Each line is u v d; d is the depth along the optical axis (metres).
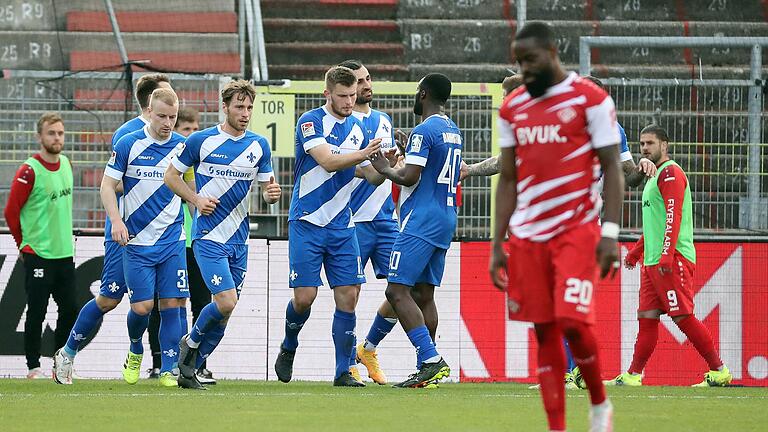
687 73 54.34
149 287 30.64
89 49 56.38
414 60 57.50
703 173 41.62
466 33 58.00
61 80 44.84
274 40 57.88
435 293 37.88
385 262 33.97
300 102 40.50
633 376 35.44
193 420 21.00
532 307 17.42
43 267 34.75
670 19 59.91
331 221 30.36
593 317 17.14
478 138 40.09
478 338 37.91
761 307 38.50
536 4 59.25
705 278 38.53
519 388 32.72
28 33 56.28
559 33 57.12
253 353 37.72
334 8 59.53
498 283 18.03
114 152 30.05
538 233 17.36
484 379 37.88
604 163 17.34
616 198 17.23
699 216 42.88
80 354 37.56
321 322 37.75
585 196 17.34
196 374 30.88
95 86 46.75
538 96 17.55
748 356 38.44
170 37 56.41
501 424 20.67
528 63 17.31
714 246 38.53
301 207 30.27
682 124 44.47
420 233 29.41
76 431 19.19
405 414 22.39
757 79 42.91
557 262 17.11
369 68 55.31
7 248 37.53
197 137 28.94
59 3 57.38
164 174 29.48
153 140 30.31
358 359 34.34
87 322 31.64
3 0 57.25
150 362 37.75
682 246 34.56
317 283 30.47
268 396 27.08
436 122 29.31
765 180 41.94
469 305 37.88
